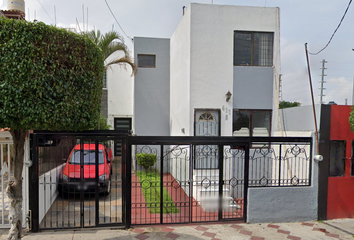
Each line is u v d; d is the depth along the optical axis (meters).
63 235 5.28
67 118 4.08
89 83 4.38
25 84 3.71
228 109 8.57
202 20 8.43
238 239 5.41
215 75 8.52
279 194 6.38
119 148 11.55
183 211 6.94
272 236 5.60
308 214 6.50
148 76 11.66
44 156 6.04
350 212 6.68
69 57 4.11
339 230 5.97
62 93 4.05
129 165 5.72
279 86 8.98
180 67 9.74
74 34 4.21
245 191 6.30
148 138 5.82
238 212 6.78
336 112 6.55
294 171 7.04
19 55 3.70
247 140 6.25
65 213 6.49
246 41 8.77
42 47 3.88
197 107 8.41
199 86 8.43
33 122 3.85
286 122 8.27
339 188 6.63
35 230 5.37
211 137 6.11
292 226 6.16
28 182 5.34
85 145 8.36
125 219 5.73
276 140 6.35
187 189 8.32
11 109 3.65
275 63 8.85
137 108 11.62
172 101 11.23
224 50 8.56
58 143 6.61
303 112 7.18
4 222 5.50
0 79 3.63
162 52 11.72
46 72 3.88
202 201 6.38
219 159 6.26
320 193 6.54
